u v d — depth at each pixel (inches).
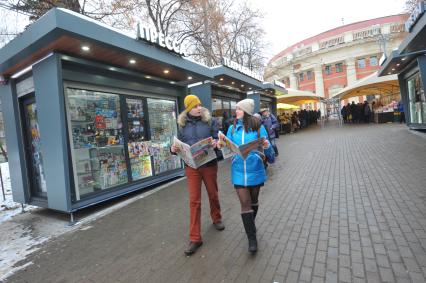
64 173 188.5
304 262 110.1
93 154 226.8
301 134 724.7
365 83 703.1
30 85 216.4
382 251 112.4
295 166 299.3
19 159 229.9
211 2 642.2
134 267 120.3
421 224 132.2
